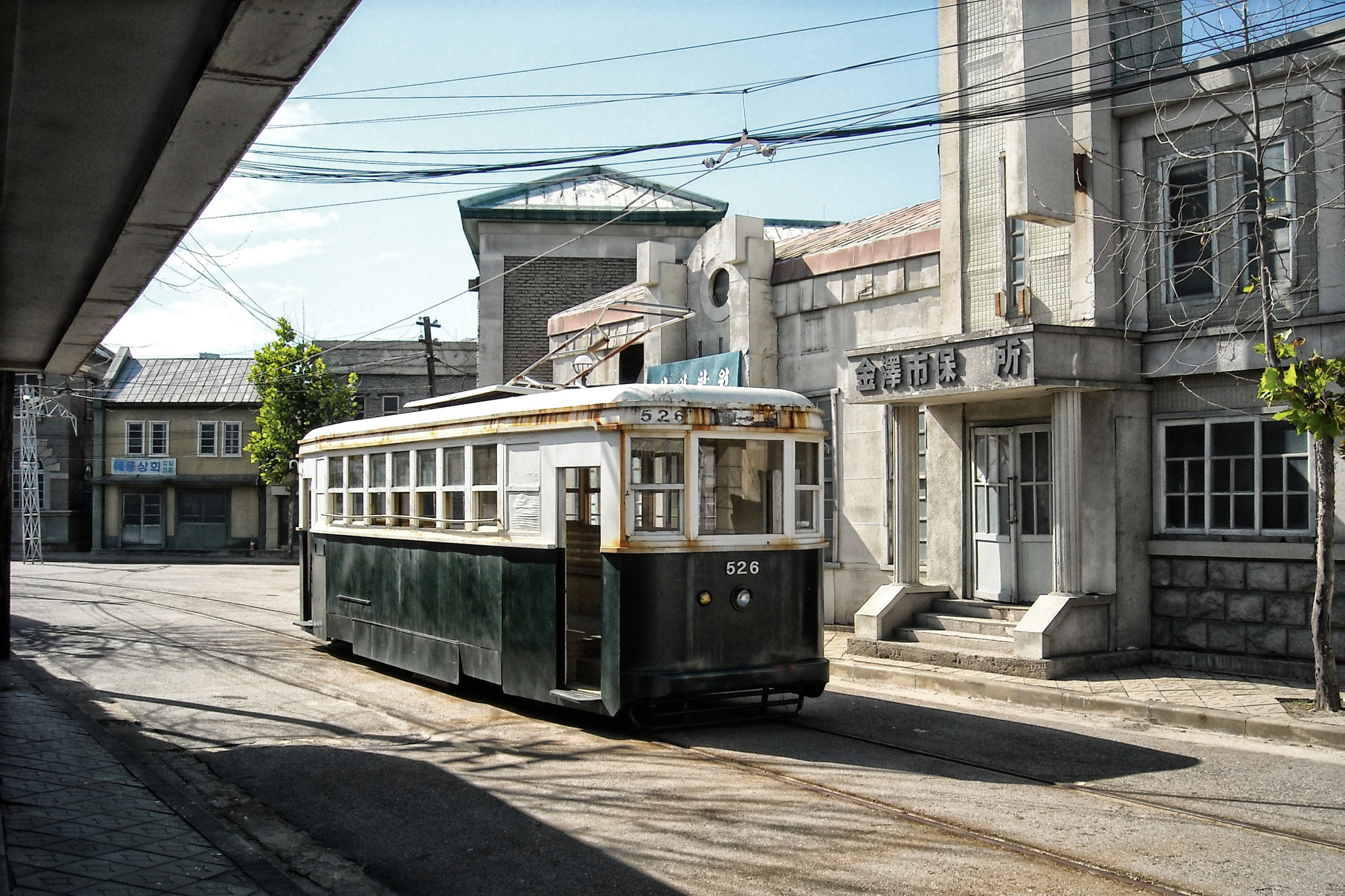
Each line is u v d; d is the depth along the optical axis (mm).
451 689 12203
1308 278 11859
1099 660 12414
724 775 8188
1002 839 6582
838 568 17266
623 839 6695
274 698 11734
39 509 43406
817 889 5766
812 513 10328
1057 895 5645
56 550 44531
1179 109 12898
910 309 16062
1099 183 13234
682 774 8234
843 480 17234
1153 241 13078
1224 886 5773
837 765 8516
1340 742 9242
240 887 5707
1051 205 12844
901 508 14641
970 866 6082
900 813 7152
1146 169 13219
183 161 6211
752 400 9938
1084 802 7445
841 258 17062
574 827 6965
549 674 9883
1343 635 11453
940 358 13383
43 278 9039
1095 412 13000
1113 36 13344
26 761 8445
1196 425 12805
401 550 12703
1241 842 6559
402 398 42906
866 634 14258
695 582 9500
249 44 4840
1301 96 11859
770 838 6652
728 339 18875
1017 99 12789
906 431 14609
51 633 17703
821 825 6887
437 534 11828
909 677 12703
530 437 10383
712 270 19172
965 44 14844
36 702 11125
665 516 9523
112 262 8344
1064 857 6246
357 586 13883
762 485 10008
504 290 28062
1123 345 12930
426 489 12172
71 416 43094
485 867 6277
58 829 6688
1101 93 11219
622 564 9297
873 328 16625
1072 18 12984
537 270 28109
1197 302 12773
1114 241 13281
